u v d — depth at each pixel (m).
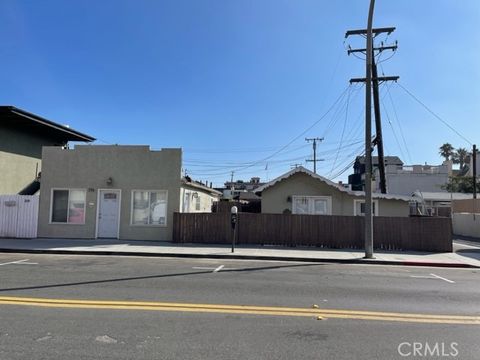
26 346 5.11
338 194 22.39
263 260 14.94
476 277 11.83
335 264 14.38
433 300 8.24
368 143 16.19
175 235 18.92
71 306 7.09
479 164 65.94
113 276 10.34
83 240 18.92
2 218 19.83
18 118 21.81
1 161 21.86
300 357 4.92
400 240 18.34
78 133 27.12
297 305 7.51
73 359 4.71
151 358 4.79
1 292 8.20
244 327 6.07
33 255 14.98
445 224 18.14
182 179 20.50
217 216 18.91
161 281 9.75
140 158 19.70
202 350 5.08
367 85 16.41
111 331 5.76
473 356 5.06
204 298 7.93
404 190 60.12
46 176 19.91
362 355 5.04
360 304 7.73
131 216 19.58
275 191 22.66
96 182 19.73
